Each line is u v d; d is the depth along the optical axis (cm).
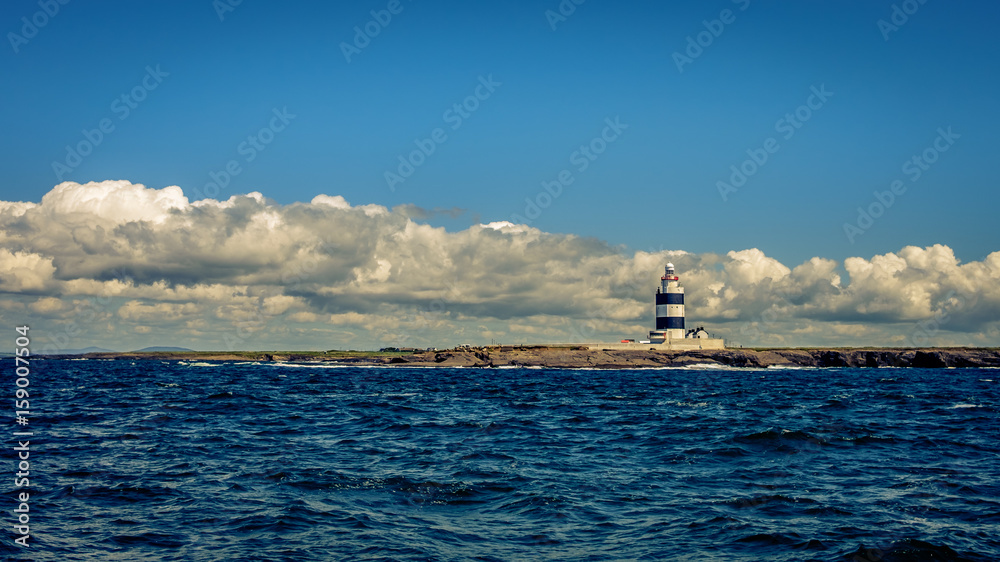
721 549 1755
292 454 3119
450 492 2361
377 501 2233
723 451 3180
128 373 14238
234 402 6141
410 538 1831
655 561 1667
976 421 4538
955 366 17962
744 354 18362
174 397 6762
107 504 2150
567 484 2491
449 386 9575
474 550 1741
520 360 17612
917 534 1848
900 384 10100
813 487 2438
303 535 1841
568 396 7400
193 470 2700
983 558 1673
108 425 4197
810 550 1731
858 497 2280
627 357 17862
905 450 3228
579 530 1922
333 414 5078
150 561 1627
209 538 1808
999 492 2347
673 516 2059
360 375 13612
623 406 5953
